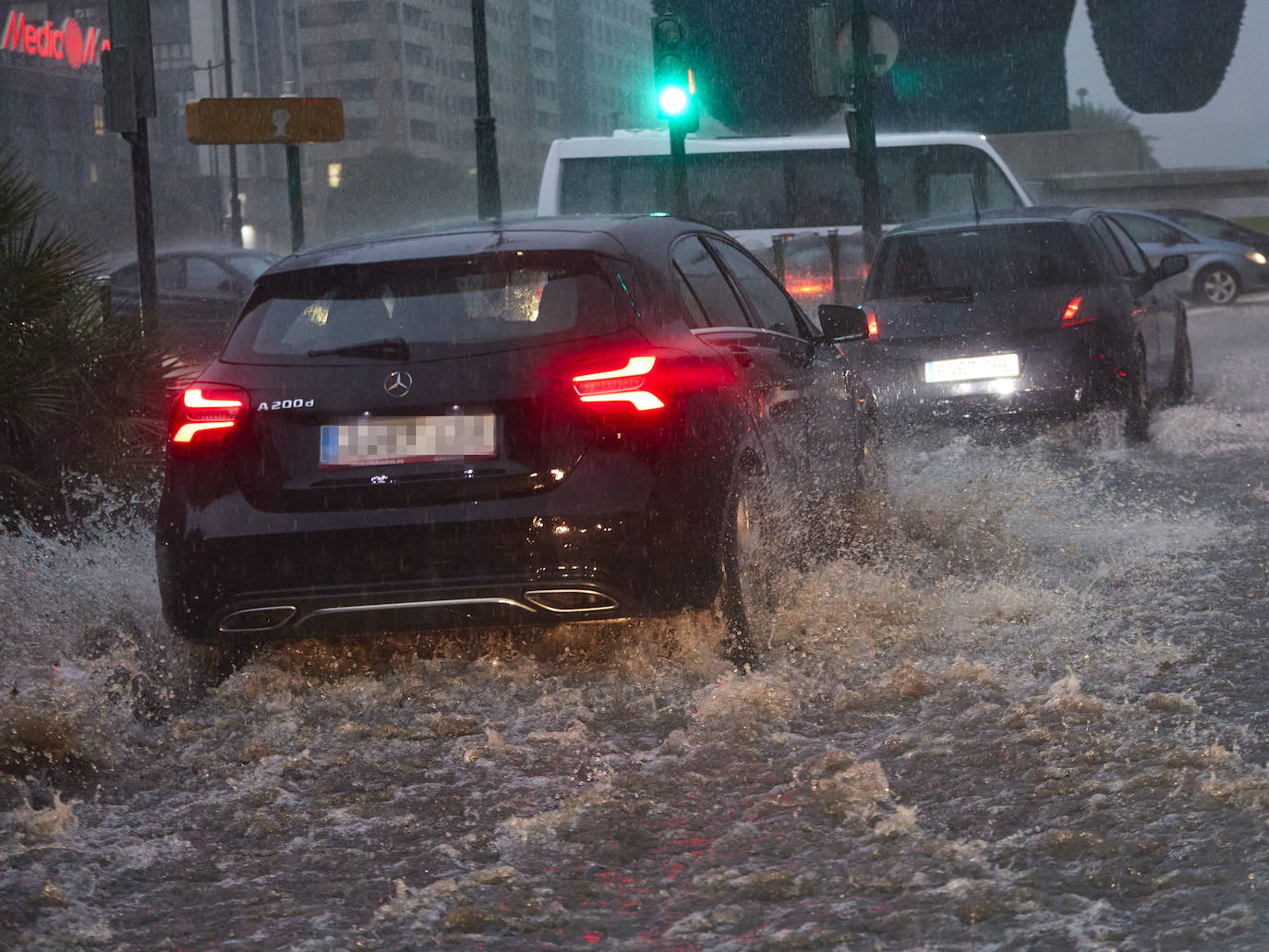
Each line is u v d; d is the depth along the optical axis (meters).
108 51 38.91
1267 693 17.20
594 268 18.56
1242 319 95.88
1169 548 25.70
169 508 18.38
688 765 15.37
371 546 17.62
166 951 11.45
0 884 12.66
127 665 19.42
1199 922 11.19
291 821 14.23
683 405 18.02
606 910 11.95
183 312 78.62
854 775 14.62
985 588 21.95
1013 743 15.54
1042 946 10.91
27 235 30.89
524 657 19.52
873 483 27.09
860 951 10.98
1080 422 39.00
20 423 28.73
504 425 17.69
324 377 18.11
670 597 17.70
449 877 12.71
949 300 39.16
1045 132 189.38
